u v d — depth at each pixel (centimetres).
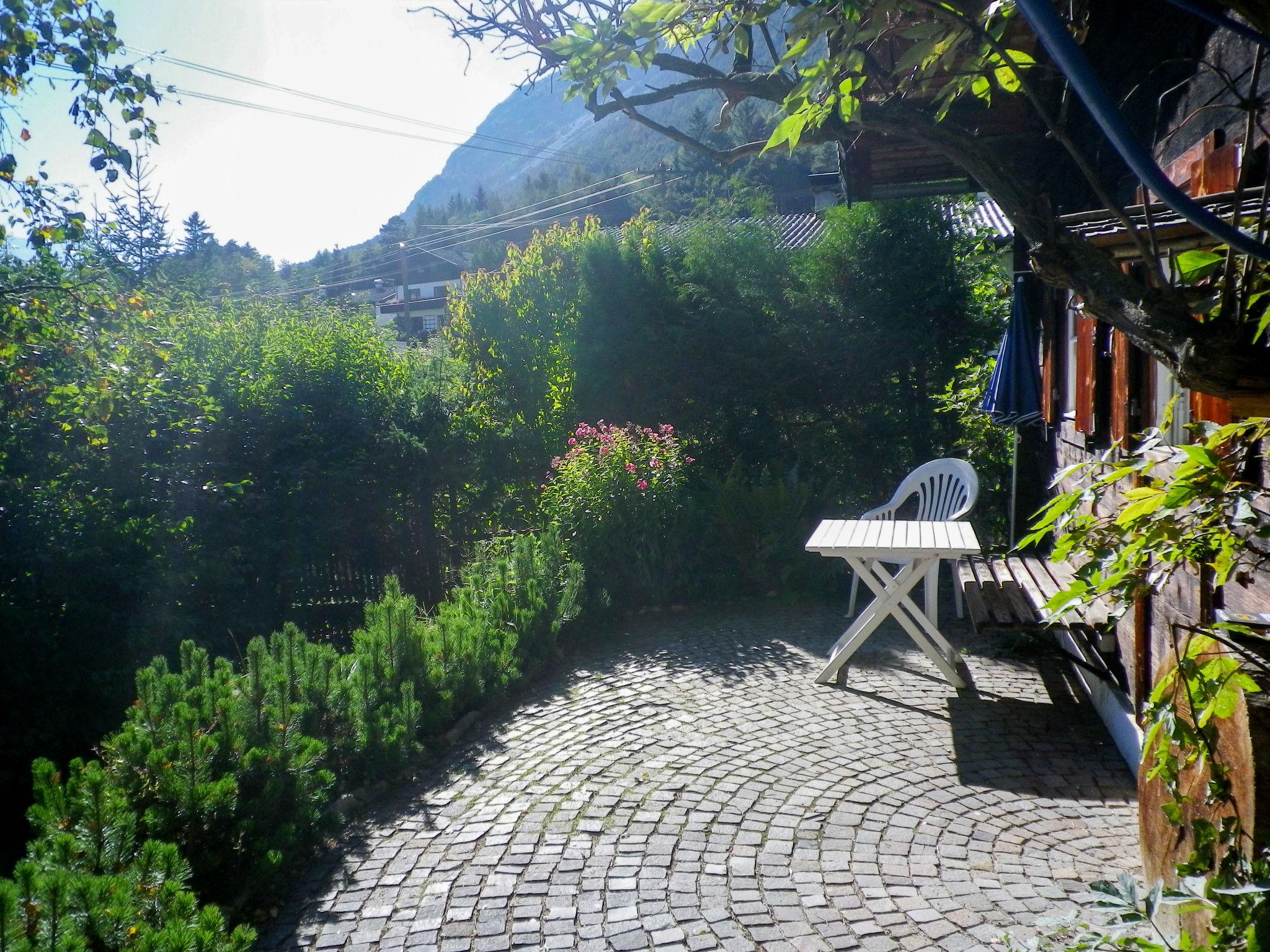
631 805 429
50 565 586
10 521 588
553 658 677
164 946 266
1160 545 209
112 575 609
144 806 368
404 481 933
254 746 408
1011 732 508
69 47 528
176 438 703
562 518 840
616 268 1057
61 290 618
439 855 391
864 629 596
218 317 955
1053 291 761
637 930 325
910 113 207
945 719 530
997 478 1005
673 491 859
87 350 617
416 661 540
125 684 607
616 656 686
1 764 557
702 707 563
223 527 741
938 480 782
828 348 1021
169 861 314
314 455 848
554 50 246
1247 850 212
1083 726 514
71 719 585
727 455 1041
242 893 355
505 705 586
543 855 386
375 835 413
